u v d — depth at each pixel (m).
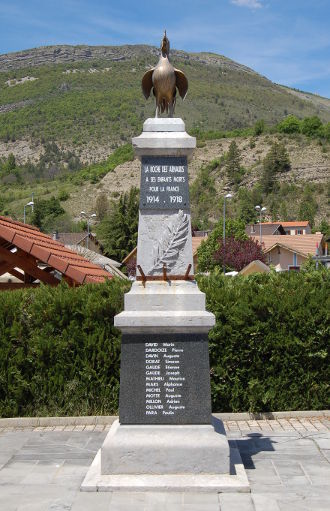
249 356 8.63
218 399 8.66
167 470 5.83
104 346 8.63
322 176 111.12
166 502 5.32
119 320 6.08
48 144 177.50
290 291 8.88
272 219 97.38
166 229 6.48
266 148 125.50
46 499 5.44
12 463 6.54
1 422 8.39
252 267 25.47
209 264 45.88
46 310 8.73
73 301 8.76
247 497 5.45
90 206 111.31
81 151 174.75
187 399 6.11
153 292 6.26
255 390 8.55
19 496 5.52
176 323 6.06
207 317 6.06
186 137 6.46
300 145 122.81
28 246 10.21
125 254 60.28
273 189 109.31
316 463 6.43
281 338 8.60
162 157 6.55
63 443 7.37
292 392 8.63
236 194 109.94
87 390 8.66
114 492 5.58
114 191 117.44
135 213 61.66
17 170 151.88
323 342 8.61
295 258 44.62
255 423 8.27
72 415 8.62
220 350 8.63
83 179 127.62
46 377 8.67
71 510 5.17
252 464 6.41
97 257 34.91
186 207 6.52
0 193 129.88
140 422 6.11
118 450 5.87
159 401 6.12
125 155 137.38
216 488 5.57
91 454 6.87
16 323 8.68
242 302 8.66
